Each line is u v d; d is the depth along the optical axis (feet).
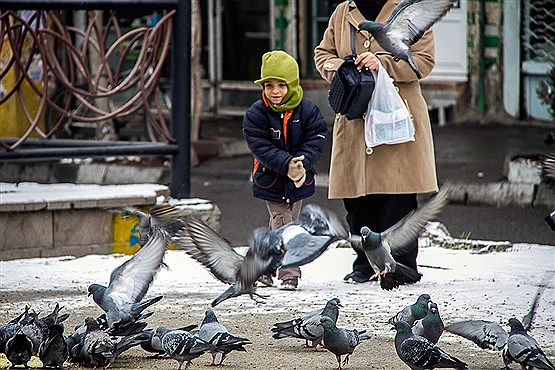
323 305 38.70
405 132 41.04
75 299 39.86
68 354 30.96
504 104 104.58
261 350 32.86
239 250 46.62
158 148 53.88
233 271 27.94
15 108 80.02
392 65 41.37
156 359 31.86
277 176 42.37
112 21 60.18
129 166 88.89
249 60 113.91
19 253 49.96
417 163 42.04
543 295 39.86
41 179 91.56
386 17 41.96
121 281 31.19
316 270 45.21
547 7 102.06
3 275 44.27
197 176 88.89
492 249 49.75
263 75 41.73
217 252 28.50
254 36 113.50
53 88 83.56
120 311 30.94
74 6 51.37
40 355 30.53
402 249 31.01
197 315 37.27
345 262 46.70
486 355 32.32
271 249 26.55
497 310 37.55
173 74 54.54
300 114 42.39
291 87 41.68
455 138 96.27
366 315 37.22
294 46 110.22
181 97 54.39
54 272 44.93
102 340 30.37
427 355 28.25
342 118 42.60
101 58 59.00
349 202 43.52
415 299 39.47
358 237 31.07
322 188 81.46
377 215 43.47
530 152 87.20
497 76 104.42
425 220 30.73
